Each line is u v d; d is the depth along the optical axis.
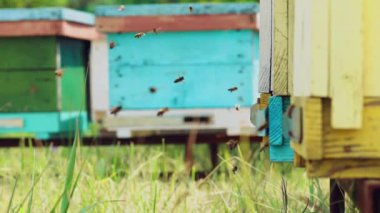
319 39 1.74
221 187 3.22
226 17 3.80
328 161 1.80
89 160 3.52
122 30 3.82
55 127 3.88
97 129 4.43
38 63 3.88
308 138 1.76
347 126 1.74
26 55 3.88
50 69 3.88
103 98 4.87
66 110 3.98
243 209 2.68
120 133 3.81
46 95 3.88
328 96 1.75
